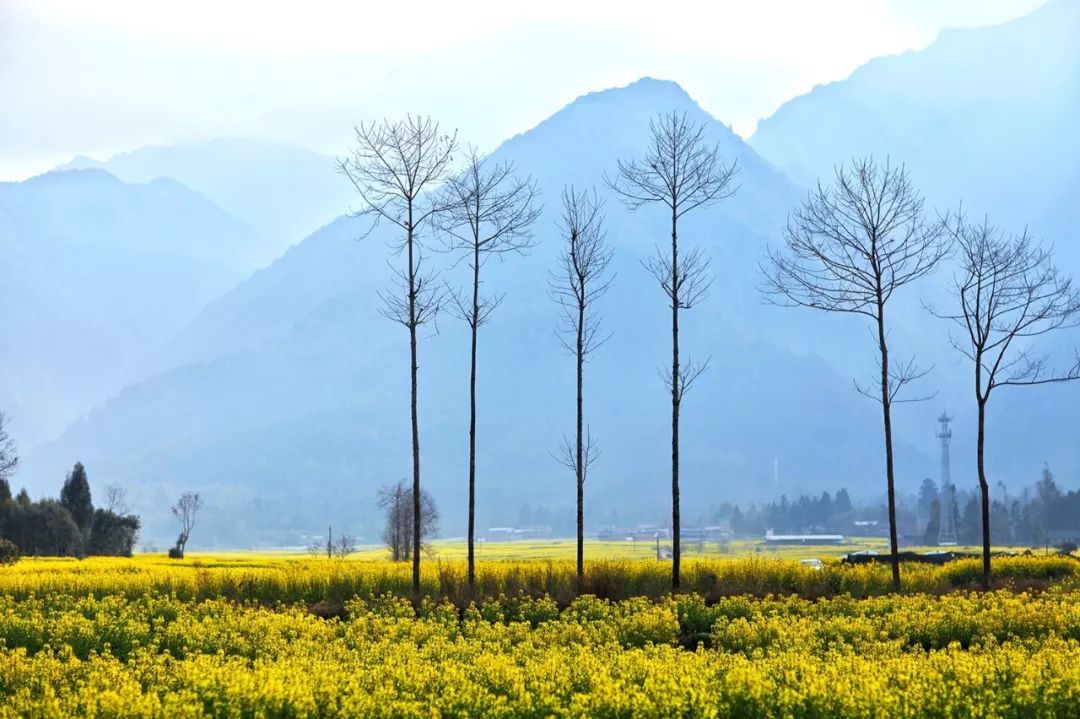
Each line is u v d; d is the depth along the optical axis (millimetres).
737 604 41906
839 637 31484
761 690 22703
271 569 60531
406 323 51688
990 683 23609
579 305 55344
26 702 23062
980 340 51750
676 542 50562
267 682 23359
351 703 22828
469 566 50969
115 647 34438
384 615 43438
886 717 21156
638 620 36500
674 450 50875
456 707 23188
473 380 51844
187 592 51594
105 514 161625
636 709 22125
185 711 22031
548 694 23984
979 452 51688
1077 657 26000
